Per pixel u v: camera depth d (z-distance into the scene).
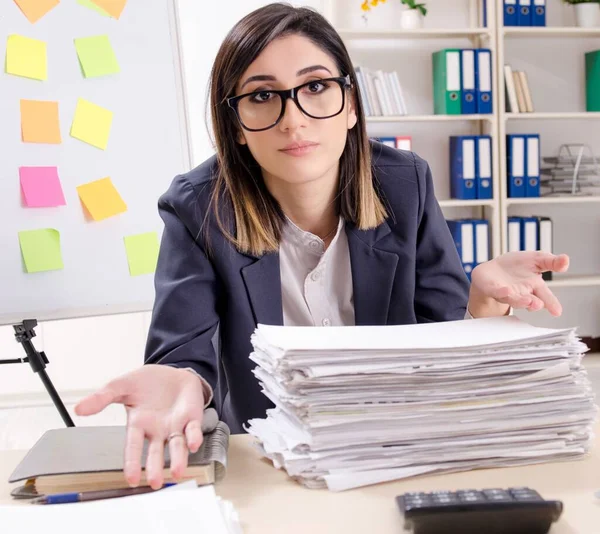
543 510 0.61
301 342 0.79
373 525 0.66
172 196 1.19
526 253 0.97
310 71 0.99
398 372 0.75
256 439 0.85
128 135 1.81
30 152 1.73
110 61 1.80
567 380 0.78
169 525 0.63
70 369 3.54
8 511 0.67
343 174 1.15
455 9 3.77
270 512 0.70
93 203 1.77
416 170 1.25
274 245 1.14
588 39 3.84
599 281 3.63
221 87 1.07
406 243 1.20
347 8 3.70
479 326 0.87
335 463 0.75
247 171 1.13
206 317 1.12
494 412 0.77
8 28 1.73
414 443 0.76
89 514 0.66
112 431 0.89
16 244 1.72
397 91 3.51
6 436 3.13
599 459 0.80
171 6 1.84
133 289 1.79
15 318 1.71
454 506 0.61
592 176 3.77
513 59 3.81
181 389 0.82
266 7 1.04
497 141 3.55
